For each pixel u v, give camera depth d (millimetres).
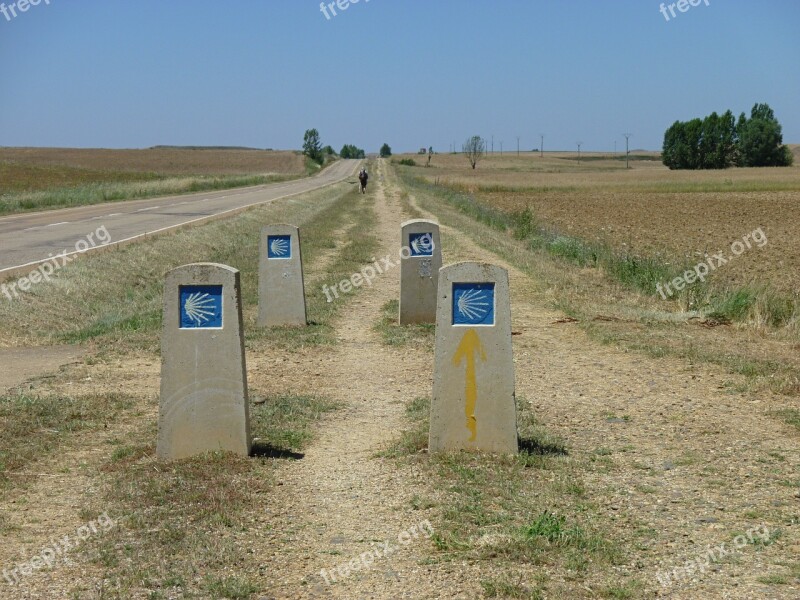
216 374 7531
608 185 83188
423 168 168500
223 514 6285
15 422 8594
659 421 8883
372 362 11914
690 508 6457
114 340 12992
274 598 5105
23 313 14367
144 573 5348
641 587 5172
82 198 49312
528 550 5637
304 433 8477
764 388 10258
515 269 21734
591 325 14406
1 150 173375
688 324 15047
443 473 7098
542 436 8250
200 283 7484
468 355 7547
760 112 142375
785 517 6273
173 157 171000
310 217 40531
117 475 7141
